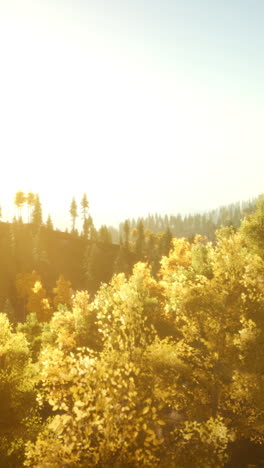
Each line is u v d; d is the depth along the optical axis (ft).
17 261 368.89
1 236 407.23
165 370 31.68
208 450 25.96
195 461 24.89
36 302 234.79
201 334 42.80
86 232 476.13
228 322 37.40
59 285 266.98
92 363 25.85
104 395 23.89
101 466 22.91
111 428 23.39
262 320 36.65
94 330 67.67
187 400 35.73
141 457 22.58
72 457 23.11
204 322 38.47
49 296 336.90
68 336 70.95
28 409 61.36
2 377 61.52
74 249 428.15
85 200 497.87
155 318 63.87
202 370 38.01
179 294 39.88
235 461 41.09
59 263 398.01
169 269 98.99
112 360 27.66
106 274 362.74
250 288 38.63
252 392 33.60
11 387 61.00
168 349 34.14
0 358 65.21
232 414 37.65
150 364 29.19
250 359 35.27
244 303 37.45
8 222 458.91
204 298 37.83
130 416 23.30
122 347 28.71
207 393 36.83
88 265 357.41
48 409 74.64
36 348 105.70
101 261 372.38
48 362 27.07
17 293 318.86
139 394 26.16
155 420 24.48
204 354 43.86
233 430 35.37
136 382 27.09
